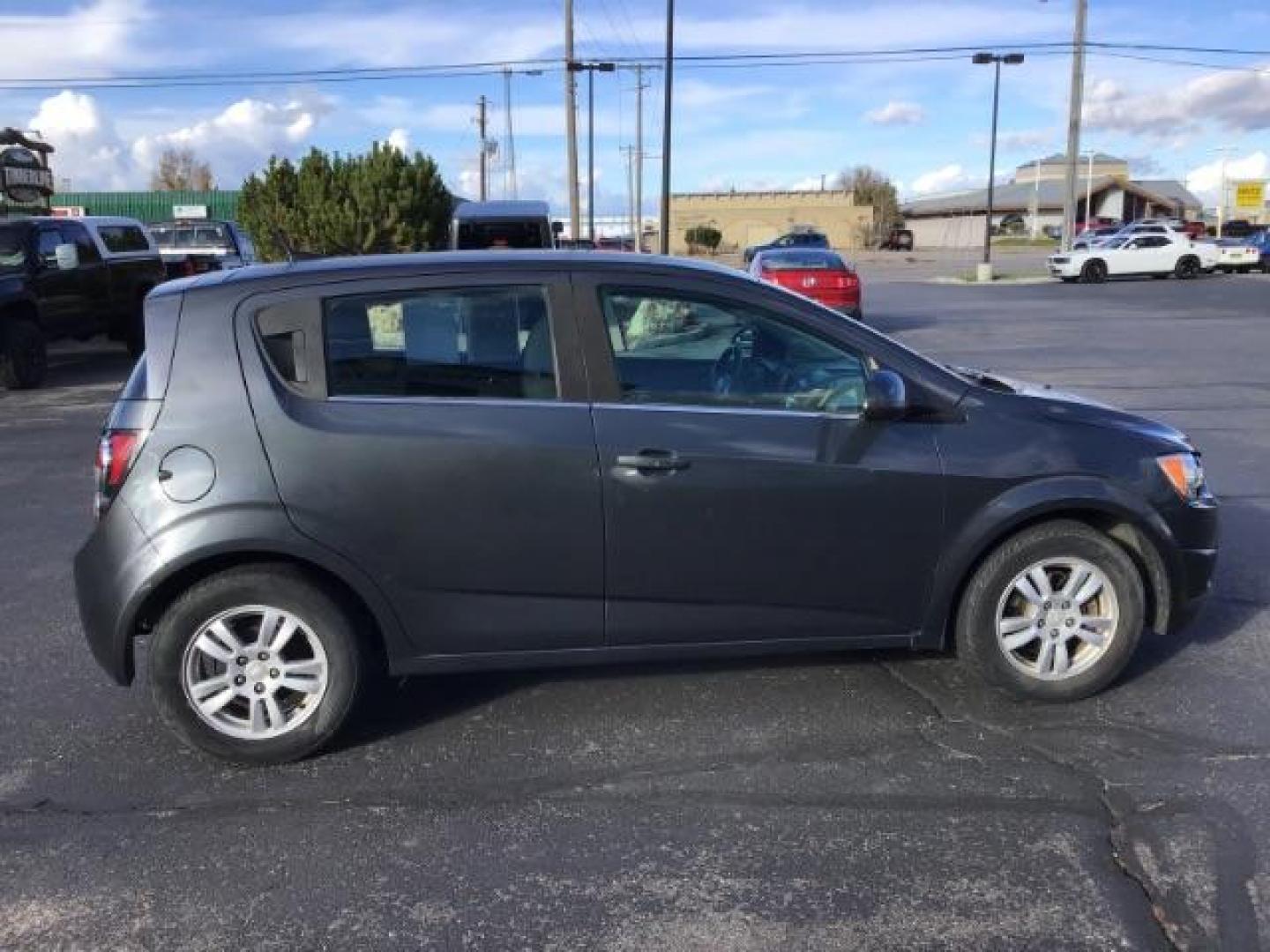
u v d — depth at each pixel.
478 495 3.95
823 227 87.50
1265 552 6.35
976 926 3.05
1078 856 3.36
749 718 4.33
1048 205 95.44
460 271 4.07
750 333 4.17
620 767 3.98
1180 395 12.13
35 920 3.14
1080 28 38.59
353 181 22.12
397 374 4.01
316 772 3.99
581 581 4.06
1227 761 3.92
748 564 4.11
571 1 37.81
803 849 3.44
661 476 4.00
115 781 3.95
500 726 4.31
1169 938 2.98
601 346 4.07
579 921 3.11
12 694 4.70
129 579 3.83
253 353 3.94
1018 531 4.29
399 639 4.02
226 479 3.84
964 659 4.38
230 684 3.97
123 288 15.96
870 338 4.24
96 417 11.85
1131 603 4.33
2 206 22.06
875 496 4.13
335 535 3.89
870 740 4.14
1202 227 48.66
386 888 3.28
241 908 3.19
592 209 53.84
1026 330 20.48
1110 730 4.18
